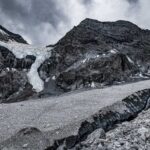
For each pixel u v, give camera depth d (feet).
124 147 61.57
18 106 164.96
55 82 268.41
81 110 135.44
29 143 73.41
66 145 72.95
